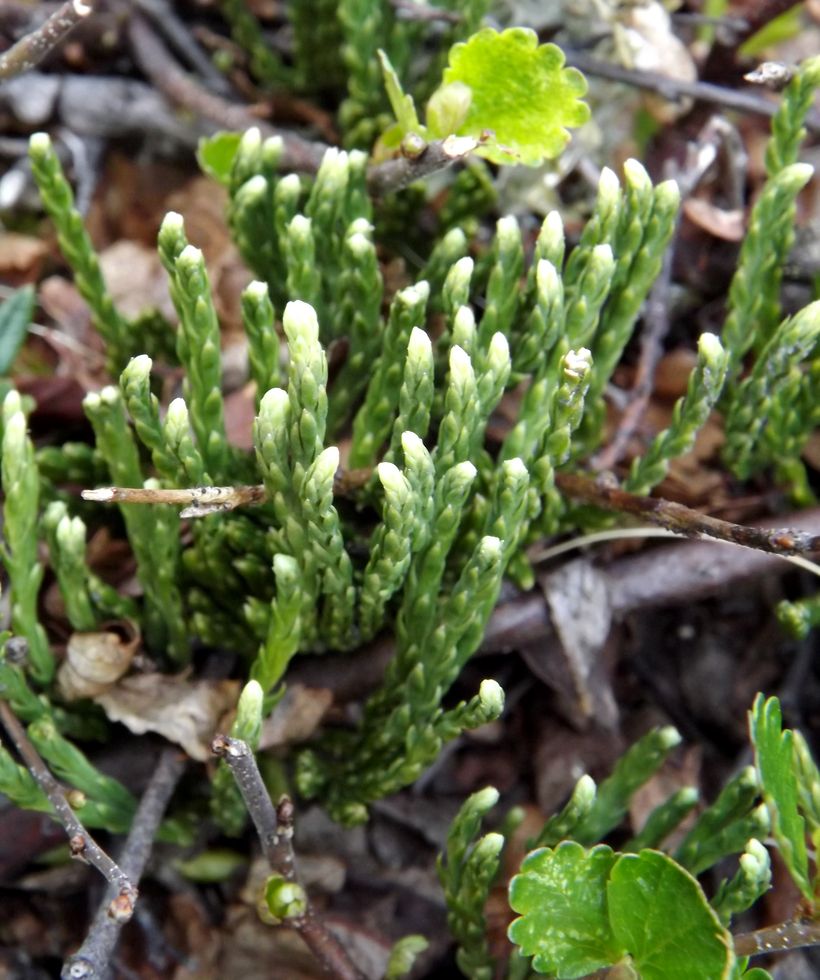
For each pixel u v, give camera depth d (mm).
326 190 174
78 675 175
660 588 185
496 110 177
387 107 208
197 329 160
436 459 157
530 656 187
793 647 204
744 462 191
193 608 180
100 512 191
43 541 188
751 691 203
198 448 169
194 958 185
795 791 153
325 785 184
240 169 182
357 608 179
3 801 174
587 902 151
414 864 192
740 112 220
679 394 210
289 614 160
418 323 165
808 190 212
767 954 184
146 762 181
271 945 184
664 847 191
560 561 185
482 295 203
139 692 178
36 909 187
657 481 176
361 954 186
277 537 162
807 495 194
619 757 198
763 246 179
